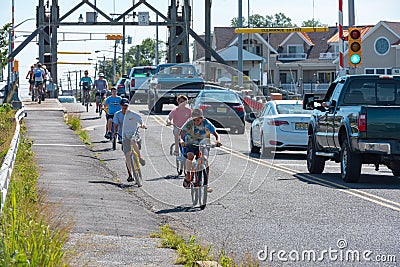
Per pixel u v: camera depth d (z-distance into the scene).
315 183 20.61
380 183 20.64
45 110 44.62
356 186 19.92
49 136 32.22
